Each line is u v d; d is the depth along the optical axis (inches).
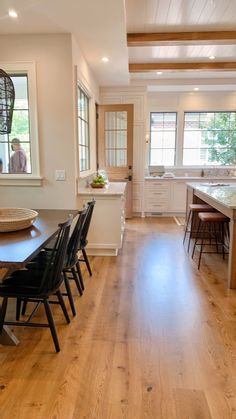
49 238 85.4
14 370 73.1
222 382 69.8
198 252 166.2
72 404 63.3
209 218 145.6
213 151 285.6
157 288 120.2
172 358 77.9
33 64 134.7
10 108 99.8
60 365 74.9
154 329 91.1
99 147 235.3
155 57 192.7
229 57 193.3
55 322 94.5
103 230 157.3
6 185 144.5
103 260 153.0
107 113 237.0
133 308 103.8
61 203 145.3
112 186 184.2
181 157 285.1
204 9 128.1
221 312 101.4
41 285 77.8
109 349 81.4
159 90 265.0
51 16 115.6
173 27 146.6
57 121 139.1
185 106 275.7
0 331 80.7
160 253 164.6
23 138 144.7
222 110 275.7
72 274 119.7
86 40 140.4
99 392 66.6
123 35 134.3
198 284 124.3
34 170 142.7
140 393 66.4
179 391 67.1
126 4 123.2
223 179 263.0
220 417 60.5
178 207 267.6
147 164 288.5
